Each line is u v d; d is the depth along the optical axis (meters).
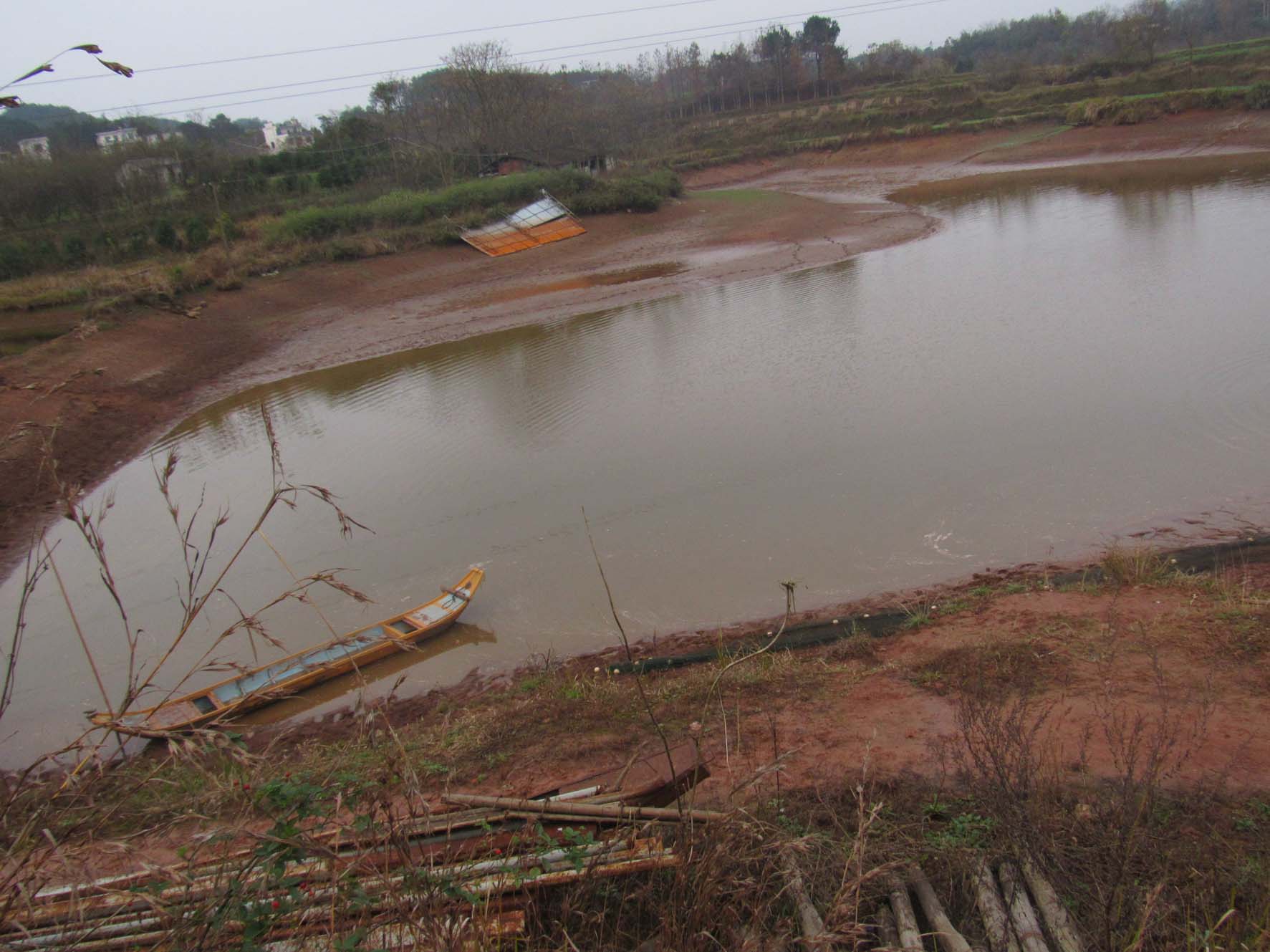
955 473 14.89
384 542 14.92
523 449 18.23
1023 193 45.75
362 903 3.46
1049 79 72.62
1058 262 28.83
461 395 22.75
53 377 23.61
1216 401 16.41
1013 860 5.18
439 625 11.85
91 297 30.69
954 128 62.84
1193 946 4.37
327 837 4.48
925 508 13.89
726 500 14.83
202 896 3.54
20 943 3.47
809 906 4.74
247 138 100.12
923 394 18.56
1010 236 34.50
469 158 55.28
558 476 16.61
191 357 28.02
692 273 35.25
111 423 22.48
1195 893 4.88
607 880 4.66
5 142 74.56
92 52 2.89
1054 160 55.28
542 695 9.82
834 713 8.21
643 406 19.98
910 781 6.62
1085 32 116.00
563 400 21.02
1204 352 18.89
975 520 13.38
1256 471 13.84
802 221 43.53
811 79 95.31
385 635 11.84
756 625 11.35
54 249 39.34
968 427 16.62
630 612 12.03
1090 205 39.22
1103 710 7.72
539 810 4.89
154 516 17.09
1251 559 11.35
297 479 18.25
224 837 3.47
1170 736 7.09
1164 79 62.47
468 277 37.88
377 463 18.58
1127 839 5.18
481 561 13.85
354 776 3.76
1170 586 10.65
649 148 66.12
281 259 36.94
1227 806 6.05
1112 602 10.30
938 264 31.12
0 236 42.69
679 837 4.71
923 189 52.00
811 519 13.93
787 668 9.66
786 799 6.43
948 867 5.25
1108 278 25.89
